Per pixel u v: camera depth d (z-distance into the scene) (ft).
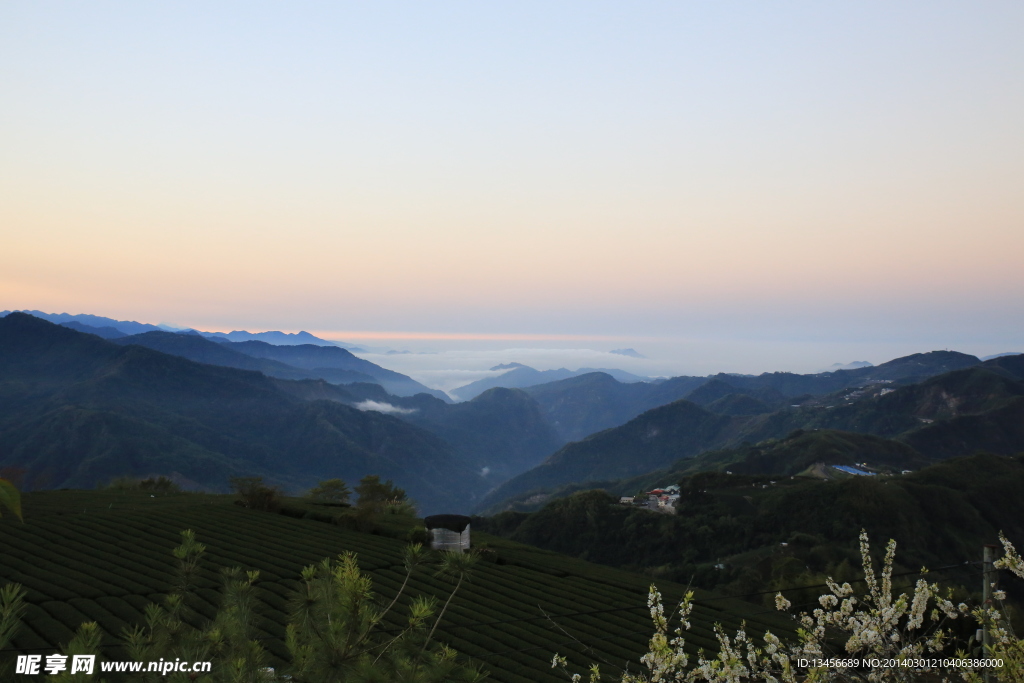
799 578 139.95
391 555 137.28
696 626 105.70
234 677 21.18
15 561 109.09
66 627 77.77
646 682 33.78
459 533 144.25
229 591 25.85
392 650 21.58
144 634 23.00
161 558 123.54
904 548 244.42
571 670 80.69
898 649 31.78
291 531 160.86
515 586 123.13
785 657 30.86
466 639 88.33
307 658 21.36
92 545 130.11
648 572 253.03
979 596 77.36
